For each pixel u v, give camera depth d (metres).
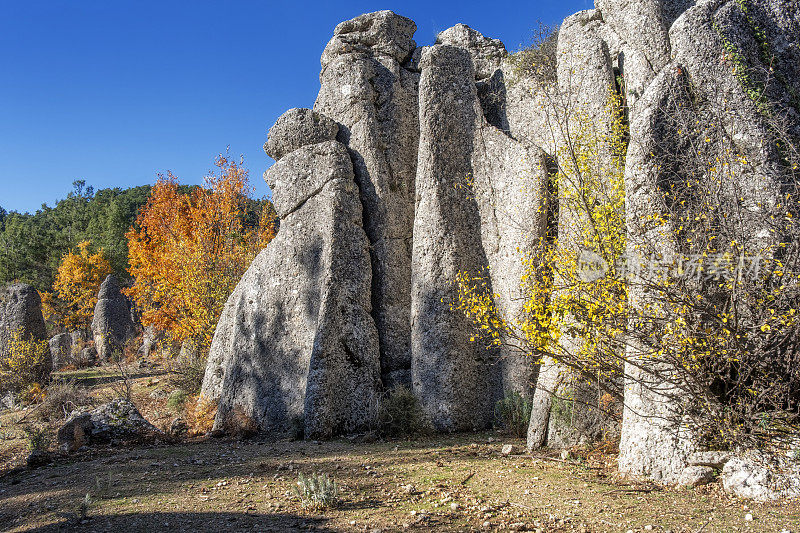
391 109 12.31
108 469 8.42
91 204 67.44
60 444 10.48
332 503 5.96
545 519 5.32
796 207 6.31
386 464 7.83
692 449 6.09
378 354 11.31
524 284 9.77
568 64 9.88
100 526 5.71
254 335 12.49
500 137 10.77
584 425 8.21
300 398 11.55
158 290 23.62
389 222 11.84
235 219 25.30
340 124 12.49
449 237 10.72
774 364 6.00
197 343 20.09
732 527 4.74
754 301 5.89
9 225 60.97
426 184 11.02
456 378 10.25
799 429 5.74
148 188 76.12
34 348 21.45
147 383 19.69
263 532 5.25
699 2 7.93
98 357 29.59
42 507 6.61
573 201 8.15
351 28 13.02
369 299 11.50
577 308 6.91
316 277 11.77
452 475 7.07
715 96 7.27
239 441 11.02
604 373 7.24
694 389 6.09
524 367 9.88
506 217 10.44
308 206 12.11
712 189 6.32
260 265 12.85
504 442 9.03
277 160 13.04
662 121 7.20
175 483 7.29
